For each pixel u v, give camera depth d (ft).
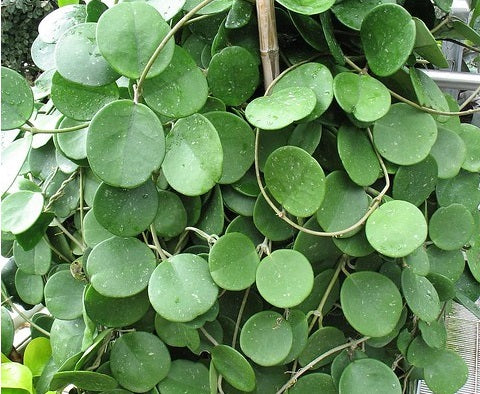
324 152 2.42
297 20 2.33
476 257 2.67
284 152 2.19
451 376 2.53
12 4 13.32
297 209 2.21
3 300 2.97
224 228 2.52
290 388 2.38
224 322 2.46
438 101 2.47
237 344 2.47
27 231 2.49
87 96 2.33
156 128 2.16
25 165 2.87
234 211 2.41
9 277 3.01
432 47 2.29
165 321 2.42
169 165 2.23
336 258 2.45
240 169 2.35
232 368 2.31
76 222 2.76
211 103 2.40
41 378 2.65
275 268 2.25
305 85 2.30
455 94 3.70
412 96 2.46
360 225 2.26
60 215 2.72
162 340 2.43
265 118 2.13
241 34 2.47
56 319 2.67
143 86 2.19
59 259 2.87
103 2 2.78
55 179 2.77
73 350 2.59
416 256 2.43
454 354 2.56
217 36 2.39
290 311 2.34
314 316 2.39
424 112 2.38
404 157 2.32
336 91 2.22
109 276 2.29
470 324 3.74
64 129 2.34
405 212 2.18
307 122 2.33
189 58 2.23
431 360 2.55
